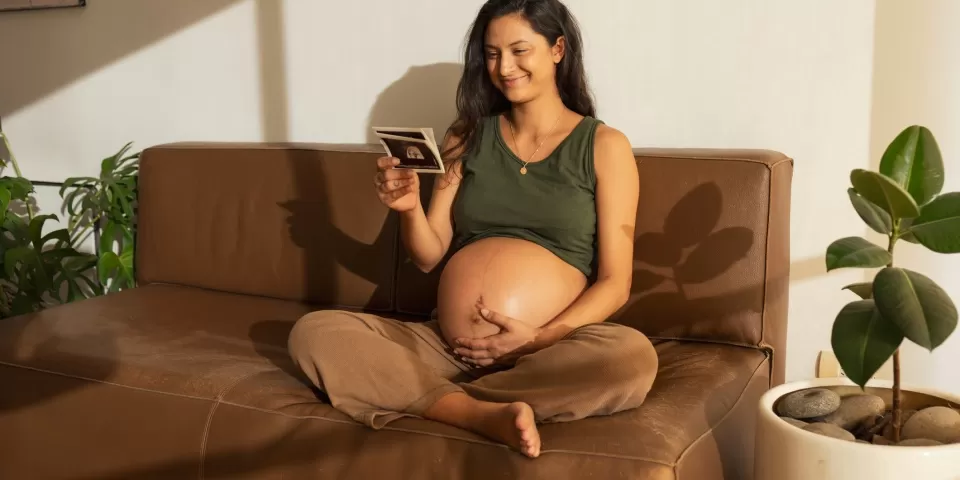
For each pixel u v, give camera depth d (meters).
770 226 1.94
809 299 2.20
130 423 1.79
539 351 1.63
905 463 1.33
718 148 2.21
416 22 2.52
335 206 2.37
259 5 2.73
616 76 2.32
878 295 1.36
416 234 2.00
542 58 1.92
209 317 2.23
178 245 2.57
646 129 2.31
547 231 1.92
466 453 1.49
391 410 1.61
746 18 2.16
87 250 3.21
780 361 2.03
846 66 2.09
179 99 2.93
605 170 1.89
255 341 2.04
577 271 1.91
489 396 1.59
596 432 1.47
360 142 2.68
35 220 2.77
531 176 1.95
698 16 2.21
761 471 1.52
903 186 1.45
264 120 2.81
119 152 2.95
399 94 2.59
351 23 2.61
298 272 2.41
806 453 1.40
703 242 1.98
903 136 1.46
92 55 3.05
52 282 2.77
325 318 1.73
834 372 2.19
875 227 1.45
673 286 2.00
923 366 2.19
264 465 1.65
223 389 1.74
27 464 1.91
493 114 2.10
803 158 2.16
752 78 2.18
